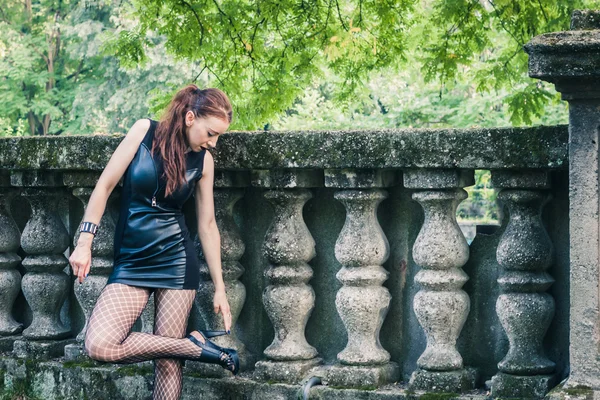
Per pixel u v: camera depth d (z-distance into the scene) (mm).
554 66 3107
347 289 3867
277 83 9547
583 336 3221
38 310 4582
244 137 3914
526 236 3598
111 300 3486
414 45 9906
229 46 9406
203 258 4148
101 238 4367
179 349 3537
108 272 4402
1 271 4715
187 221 4305
